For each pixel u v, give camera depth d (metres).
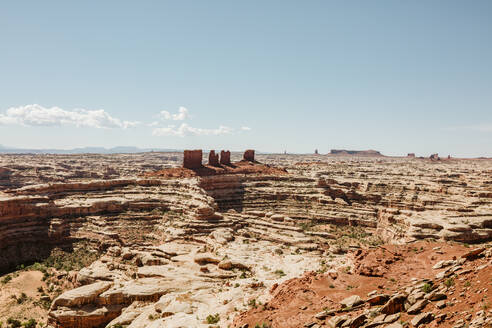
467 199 143.75
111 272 79.44
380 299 30.80
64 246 101.38
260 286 50.03
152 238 104.88
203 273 68.00
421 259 40.16
